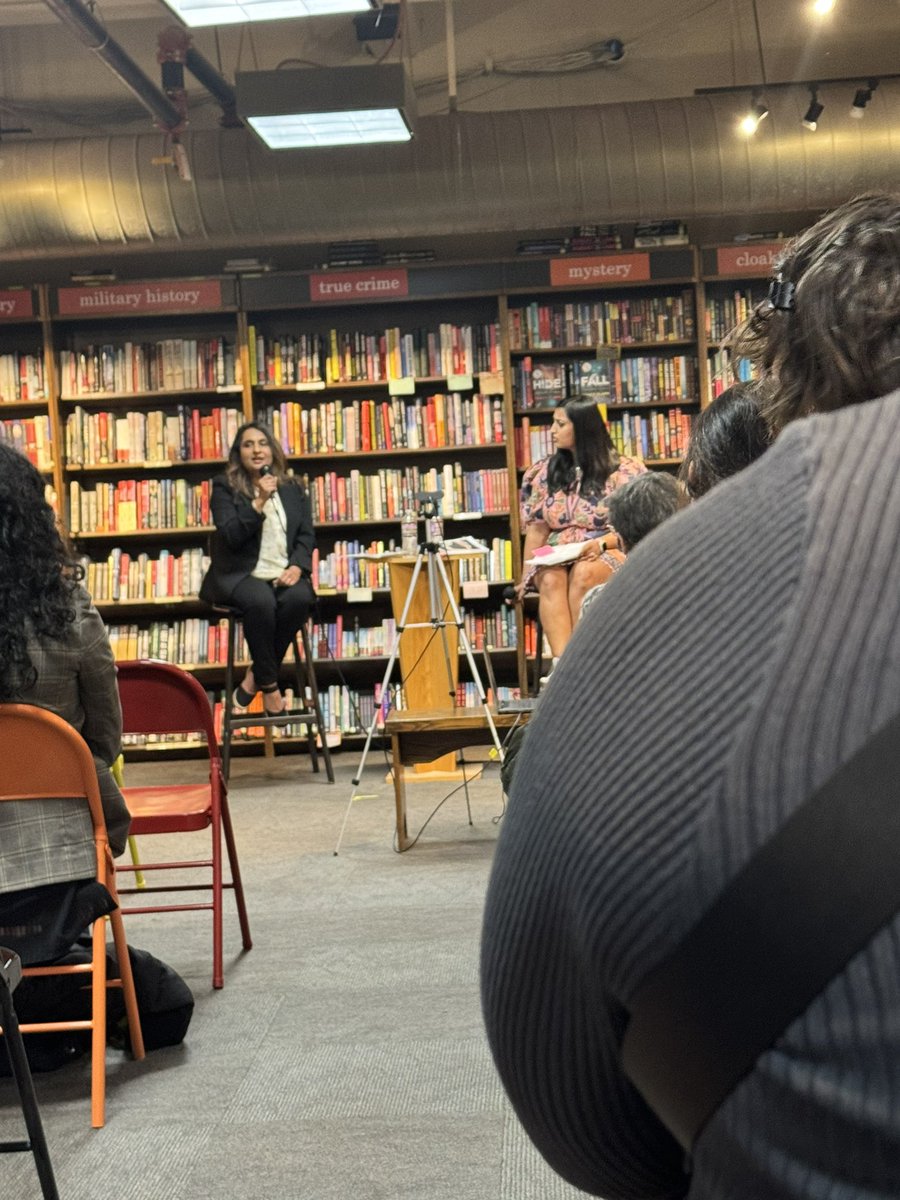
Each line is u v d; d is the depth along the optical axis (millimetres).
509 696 7637
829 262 700
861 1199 373
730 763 409
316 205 7090
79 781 2383
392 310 8039
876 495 426
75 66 8125
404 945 3402
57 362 7859
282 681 7863
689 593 452
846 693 396
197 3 5055
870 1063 373
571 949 469
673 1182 546
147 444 7773
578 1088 506
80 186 7051
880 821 380
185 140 7117
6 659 2332
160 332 8094
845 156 6988
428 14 8117
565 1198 1858
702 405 7609
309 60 8117
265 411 7781
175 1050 2689
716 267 7539
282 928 3674
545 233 8125
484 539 8086
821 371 701
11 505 2383
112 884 2549
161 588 7730
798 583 421
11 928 2352
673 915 412
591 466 5895
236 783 6637
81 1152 2158
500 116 7062
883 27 7934
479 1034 2658
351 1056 2574
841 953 380
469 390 7969
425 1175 1974
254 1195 1941
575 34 8070
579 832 446
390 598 8125
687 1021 414
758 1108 400
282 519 6789
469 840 4762
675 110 7023
